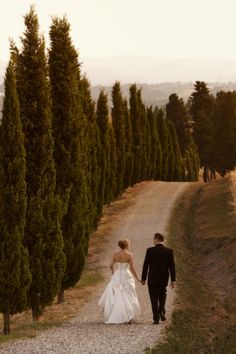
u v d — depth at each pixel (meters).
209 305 25.17
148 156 90.69
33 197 24.42
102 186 51.88
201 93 140.38
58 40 29.14
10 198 22.53
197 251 44.47
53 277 24.84
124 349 15.96
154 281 19.27
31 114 24.97
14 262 22.53
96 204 48.44
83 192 29.64
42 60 25.31
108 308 19.77
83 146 30.45
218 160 118.56
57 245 25.14
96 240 47.31
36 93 25.14
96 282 32.28
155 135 95.62
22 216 22.88
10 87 22.70
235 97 120.56
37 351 15.85
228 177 79.50
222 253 40.47
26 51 25.20
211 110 136.75
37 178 24.69
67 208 28.64
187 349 16.38
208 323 20.55
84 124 30.89
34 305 24.64
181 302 25.09
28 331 18.75
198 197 69.75
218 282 34.50
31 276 23.39
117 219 57.31
